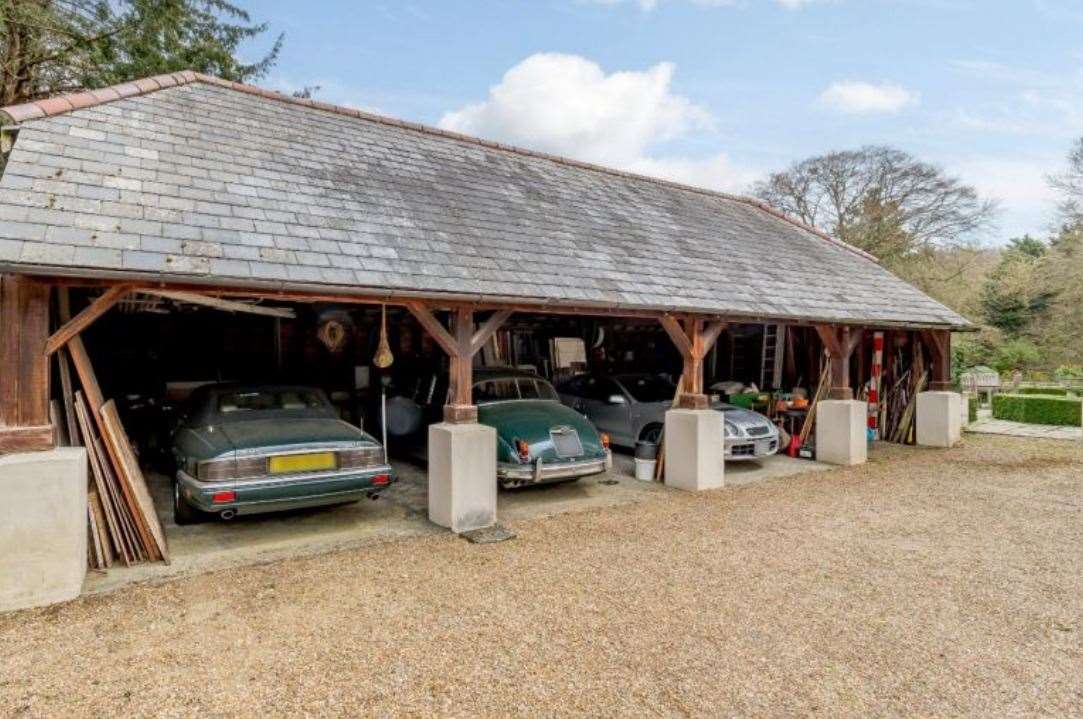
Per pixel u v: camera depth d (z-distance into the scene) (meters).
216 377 10.17
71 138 5.64
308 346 10.97
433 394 8.65
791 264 11.21
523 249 7.39
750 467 9.59
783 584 4.76
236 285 4.82
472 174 9.10
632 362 13.97
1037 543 5.89
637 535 5.97
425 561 5.13
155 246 4.76
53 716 2.90
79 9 10.44
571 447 7.28
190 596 4.34
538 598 4.40
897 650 3.73
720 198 14.30
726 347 14.47
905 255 27.75
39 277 4.25
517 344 12.27
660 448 8.66
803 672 3.45
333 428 6.16
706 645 3.74
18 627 3.80
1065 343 26.89
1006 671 3.51
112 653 3.51
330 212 6.40
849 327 10.10
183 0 12.28
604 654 3.60
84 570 4.50
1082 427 14.42
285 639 3.72
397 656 3.53
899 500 7.56
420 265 6.10
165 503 6.71
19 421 4.21
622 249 8.63
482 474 6.14
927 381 12.41
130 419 8.76
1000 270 30.56
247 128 7.44
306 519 6.29
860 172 28.69
